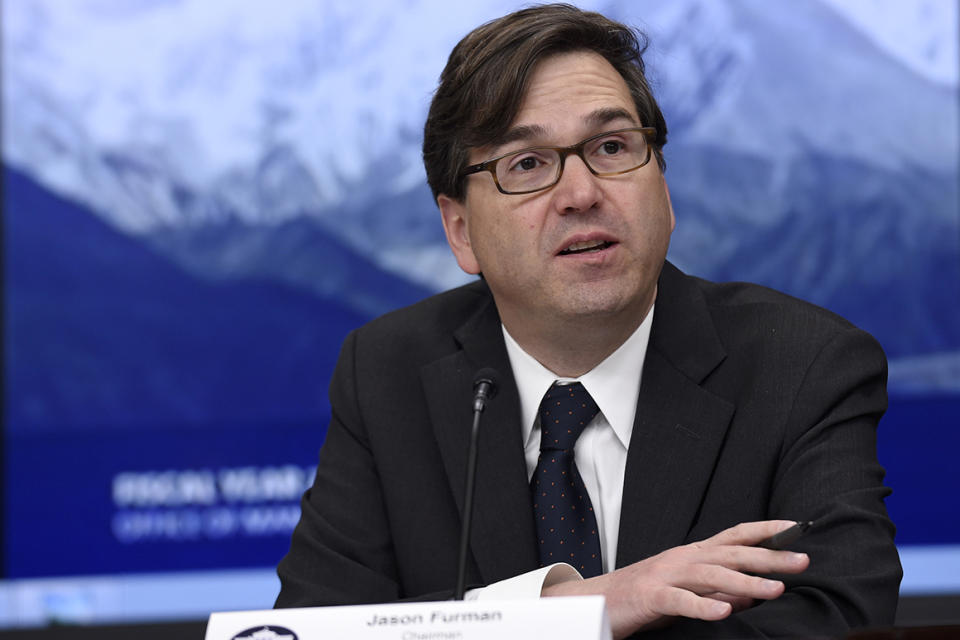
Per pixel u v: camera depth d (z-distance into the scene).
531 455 6.77
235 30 15.41
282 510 15.16
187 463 15.16
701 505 6.29
